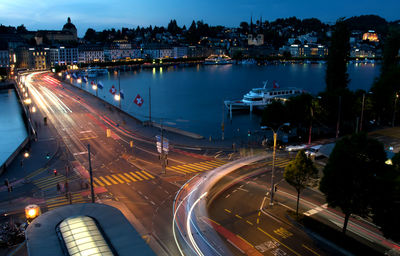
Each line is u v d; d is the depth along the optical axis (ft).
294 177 134.00
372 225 134.00
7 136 359.66
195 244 118.93
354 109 289.33
